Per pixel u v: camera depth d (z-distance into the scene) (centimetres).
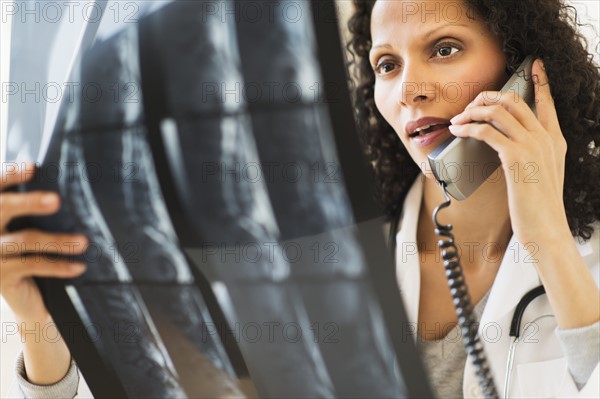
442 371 100
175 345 64
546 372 95
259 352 61
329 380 59
